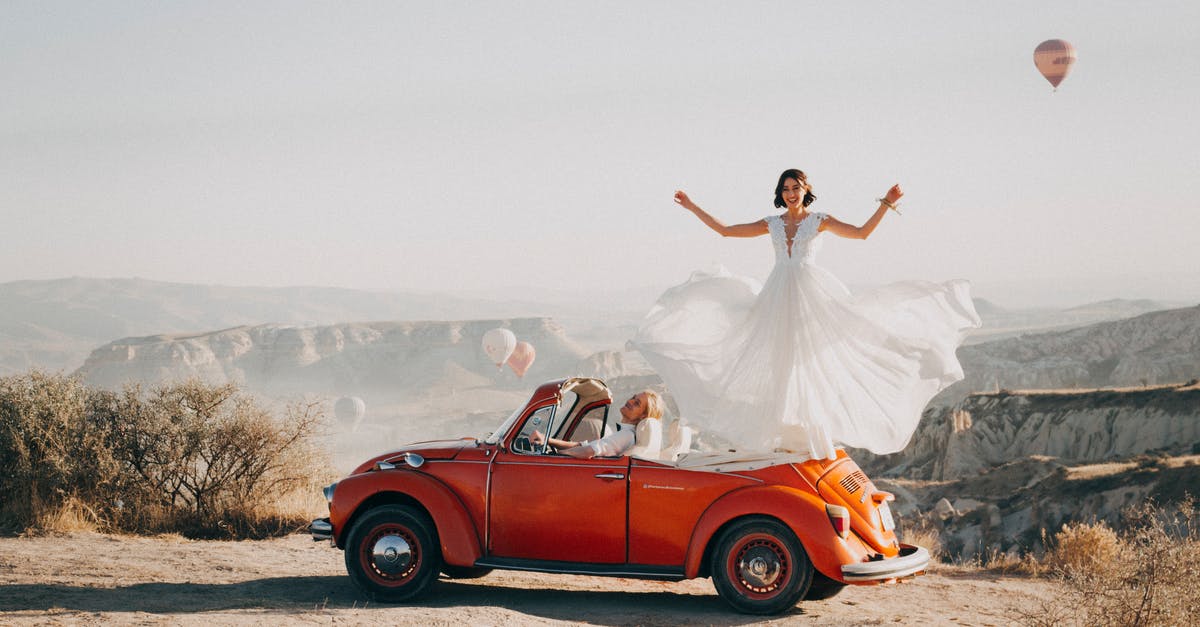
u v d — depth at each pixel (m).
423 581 8.03
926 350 7.97
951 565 12.74
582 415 8.76
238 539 13.53
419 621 7.20
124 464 14.27
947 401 120.81
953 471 89.06
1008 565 12.32
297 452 14.91
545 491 7.96
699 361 8.29
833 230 8.05
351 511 8.20
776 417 8.00
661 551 7.80
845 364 8.08
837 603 8.88
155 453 14.32
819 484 7.75
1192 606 6.90
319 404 15.18
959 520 59.03
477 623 7.24
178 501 14.80
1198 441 76.31
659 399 8.31
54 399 14.05
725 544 7.75
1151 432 80.38
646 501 7.80
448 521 7.97
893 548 7.96
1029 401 94.06
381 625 7.01
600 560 7.91
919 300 8.10
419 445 8.77
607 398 8.73
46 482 13.60
